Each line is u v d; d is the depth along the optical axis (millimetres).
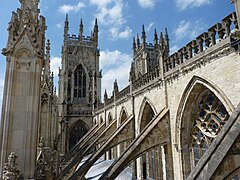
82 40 106375
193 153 26109
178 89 27125
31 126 15312
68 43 103938
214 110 22609
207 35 22391
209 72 21578
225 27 19578
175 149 27391
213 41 21266
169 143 28719
